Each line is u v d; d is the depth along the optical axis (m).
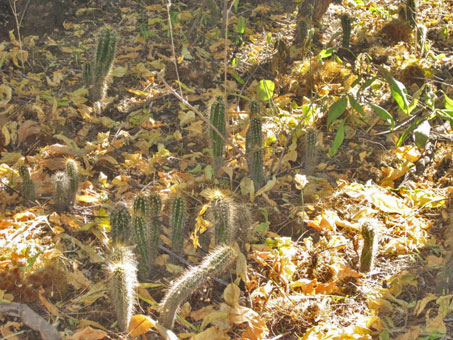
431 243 1.70
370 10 3.12
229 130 2.13
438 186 1.93
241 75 2.54
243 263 1.50
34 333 1.38
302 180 1.79
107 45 2.09
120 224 1.49
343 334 1.34
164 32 2.81
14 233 1.60
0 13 2.65
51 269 1.50
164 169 2.00
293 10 3.17
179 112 2.21
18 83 2.33
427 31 2.93
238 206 1.61
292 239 1.74
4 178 1.85
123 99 2.35
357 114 2.25
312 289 1.50
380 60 2.64
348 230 1.73
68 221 1.69
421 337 1.39
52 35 2.72
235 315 1.39
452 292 1.51
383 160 2.03
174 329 1.41
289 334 1.43
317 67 2.46
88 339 1.33
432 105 1.93
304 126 2.15
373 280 1.56
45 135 2.07
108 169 1.97
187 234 1.69
